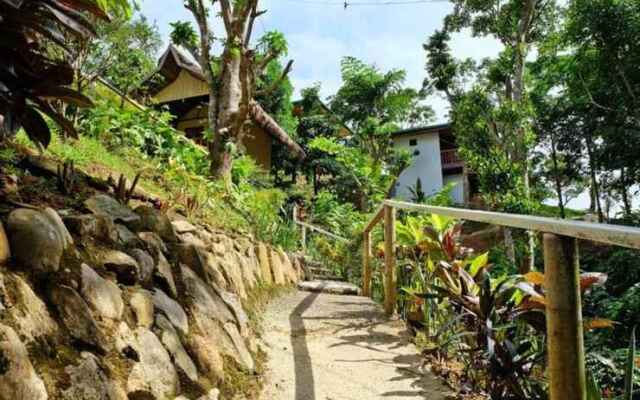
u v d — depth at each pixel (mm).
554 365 949
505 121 11000
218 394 1544
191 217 3113
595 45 11109
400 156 18234
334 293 4582
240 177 6715
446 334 2279
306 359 2215
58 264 1184
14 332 899
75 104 1352
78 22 1364
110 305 1288
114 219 1792
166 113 5723
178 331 1560
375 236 5551
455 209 1897
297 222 8008
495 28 15773
